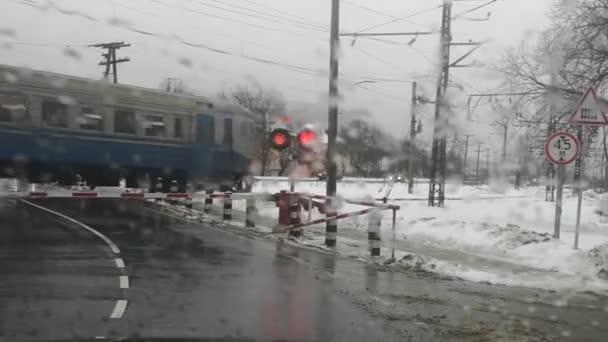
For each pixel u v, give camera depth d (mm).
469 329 6508
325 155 16000
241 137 21891
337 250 12516
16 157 15562
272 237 14055
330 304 7406
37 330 5738
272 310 6965
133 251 10734
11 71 15492
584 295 8797
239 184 22281
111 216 16531
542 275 10305
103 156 17312
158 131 18766
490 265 11242
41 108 16000
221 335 5855
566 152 12383
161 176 19062
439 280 9547
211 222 16531
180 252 10961
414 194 35750
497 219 19219
